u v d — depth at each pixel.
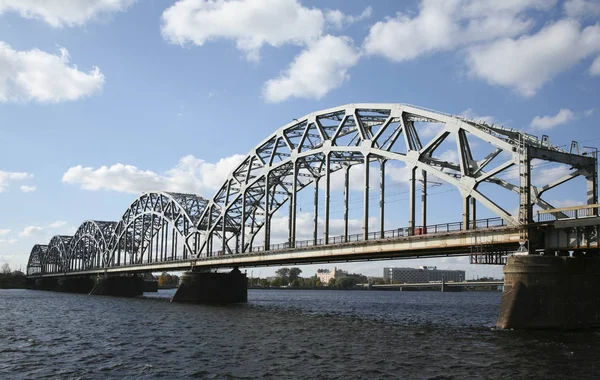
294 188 75.69
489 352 35.22
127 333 50.94
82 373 31.81
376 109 60.94
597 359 32.19
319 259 73.31
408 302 146.50
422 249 52.53
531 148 43.38
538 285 40.81
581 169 45.06
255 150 86.88
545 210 42.44
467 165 49.66
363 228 61.03
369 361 34.41
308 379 29.55
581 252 42.88
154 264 120.75
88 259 184.38
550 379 28.09
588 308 41.22
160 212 123.88
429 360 34.25
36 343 44.28
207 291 103.31
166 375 30.98
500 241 44.56
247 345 42.03
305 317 69.62
